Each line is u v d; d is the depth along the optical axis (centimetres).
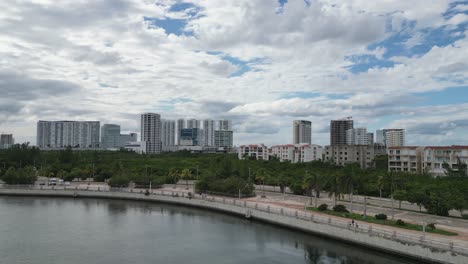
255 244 8331
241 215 11356
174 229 9750
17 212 11781
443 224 8638
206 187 14650
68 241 8419
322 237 8775
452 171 15100
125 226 10044
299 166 19250
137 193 14750
